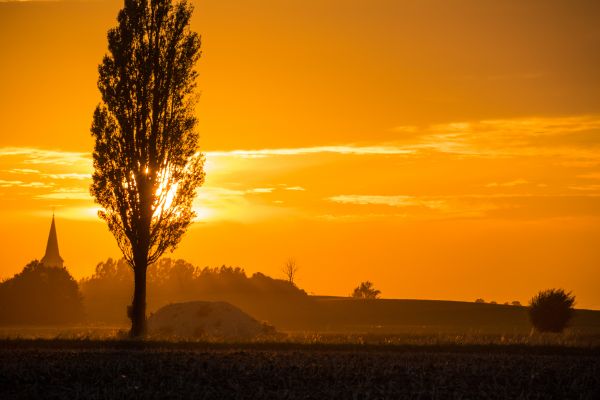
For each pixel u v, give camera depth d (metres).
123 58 101.00
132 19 101.62
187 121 101.69
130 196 99.31
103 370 63.06
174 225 100.25
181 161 101.00
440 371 65.25
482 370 65.81
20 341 83.81
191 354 73.75
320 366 66.06
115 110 100.62
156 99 101.06
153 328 101.00
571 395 56.84
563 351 81.81
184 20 102.56
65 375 60.88
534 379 62.16
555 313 128.88
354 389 56.69
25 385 57.00
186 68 102.00
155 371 62.91
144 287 98.62
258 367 65.12
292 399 53.25
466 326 189.38
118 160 100.12
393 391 56.53
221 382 59.03
